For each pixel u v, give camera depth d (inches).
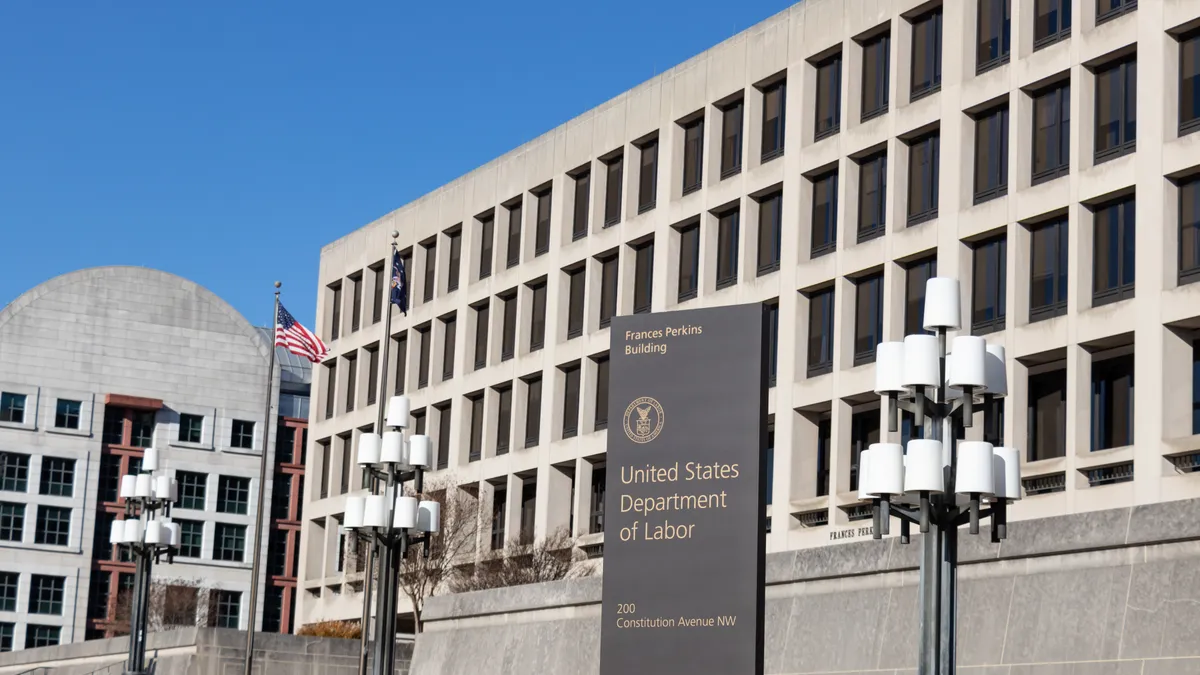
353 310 2979.8
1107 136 1691.7
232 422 4544.8
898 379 764.6
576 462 2319.1
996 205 1775.3
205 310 4584.2
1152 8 1631.4
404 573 2306.8
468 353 2615.7
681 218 2213.3
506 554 2305.6
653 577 1082.1
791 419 1989.4
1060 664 1030.4
